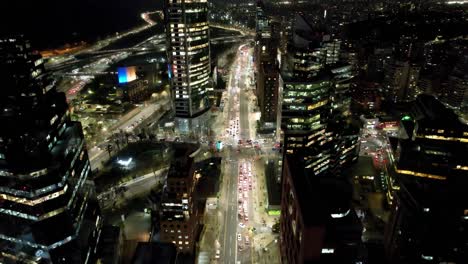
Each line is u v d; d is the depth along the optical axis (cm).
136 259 10762
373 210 16425
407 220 11775
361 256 9575
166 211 13225
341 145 18775
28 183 9588
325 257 8706
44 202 9962
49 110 10544
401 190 12775
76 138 11750
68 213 10569
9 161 9412
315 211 8612
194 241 14012
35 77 10800
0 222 10581
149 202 16875
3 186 9894
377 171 19675
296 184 9706
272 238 14788
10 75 10081
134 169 19925
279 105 18112
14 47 10100
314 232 8106
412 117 18012
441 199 11406
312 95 16138
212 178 18375
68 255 10925
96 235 12875
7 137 9275
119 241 13725
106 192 17738
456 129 14625
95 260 12350
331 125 18662
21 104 10119
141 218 15875
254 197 17638
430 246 11388
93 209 12888
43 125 9931
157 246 11250
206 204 16825
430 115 15825
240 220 15925
